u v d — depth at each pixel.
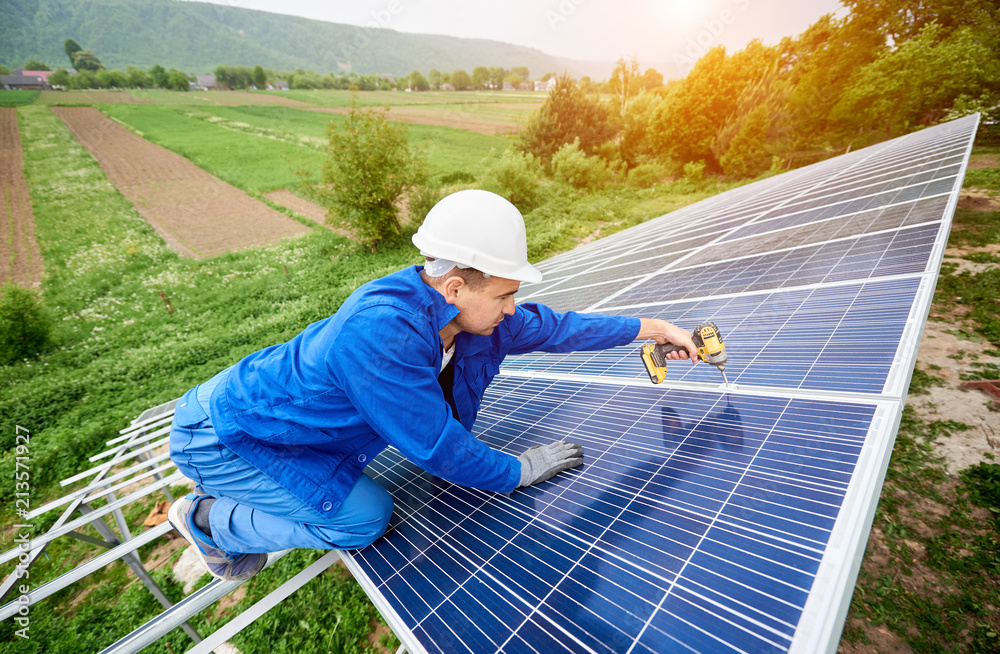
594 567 1.36
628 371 2.95
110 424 8.18
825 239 4.14
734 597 1.09
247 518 1.95
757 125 33.56
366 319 1.51
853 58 36.97
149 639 1.92
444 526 1.83
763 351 2.44
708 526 1.36
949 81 30.34
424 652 1.27
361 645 3.66
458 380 2.10
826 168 11.33
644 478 1.71
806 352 2.23
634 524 1.48
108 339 14.03
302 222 25.84
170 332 14.16
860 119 35.16
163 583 4.68
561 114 39.22
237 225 25.36
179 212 26.88
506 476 1.78
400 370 1.54
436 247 1.54
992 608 2.94
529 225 22.86
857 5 36.44
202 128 45.47
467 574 1.51
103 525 4.77
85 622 4.37
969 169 16.91
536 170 34.31
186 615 2.02
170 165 34.72
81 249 21.86
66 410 9.41
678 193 32.69
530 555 1.50
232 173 33.28
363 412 1.61
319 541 1.84
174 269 20.00
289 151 38.66
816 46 39.28
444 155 39.91
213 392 1.88
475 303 1.65
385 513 1.88
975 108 28.70
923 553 3.38
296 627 3.91
